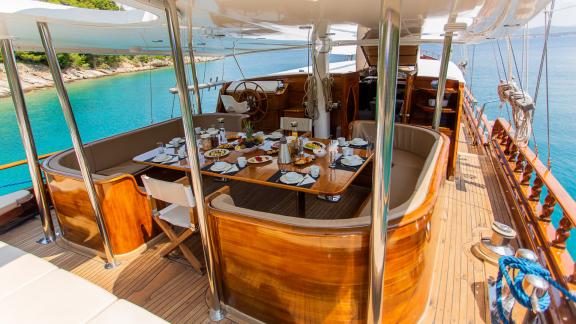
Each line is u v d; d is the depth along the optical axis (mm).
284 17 2557
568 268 1949
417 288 1740
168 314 2008
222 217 1729
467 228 2809
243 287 1854
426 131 3416
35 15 1881
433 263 2104
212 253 1846
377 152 1184
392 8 1009
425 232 1654
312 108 4578
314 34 3891
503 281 2094
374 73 6820
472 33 3137
